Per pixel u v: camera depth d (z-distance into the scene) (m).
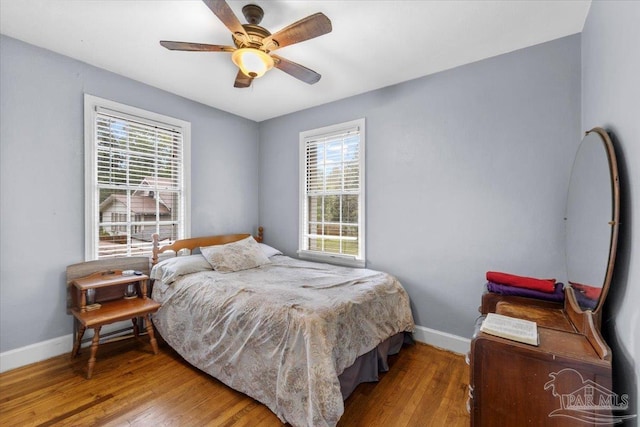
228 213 3.69
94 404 1.79
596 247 1.35
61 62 2.37
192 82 2.87
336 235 3.33
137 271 2.71
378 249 2.98
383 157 2.93
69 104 2.42
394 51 2.28
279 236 3.87
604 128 1.46
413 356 2.45
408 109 2.78
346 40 2.14
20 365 2.19
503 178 2.30
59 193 2.38
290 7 1.80
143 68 2.60
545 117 2.13
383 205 2.94
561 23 1.93
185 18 1.92
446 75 2.57
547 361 1.11
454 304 2.54
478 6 1.78
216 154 3.55
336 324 1.76
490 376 1.21
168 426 1.62
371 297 2.18
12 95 2.15
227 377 1.95
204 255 2.89
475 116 2.43
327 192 3.39
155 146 3.00
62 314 2.40
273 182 3.92
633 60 1.10
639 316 1.01
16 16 1.90
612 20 1.35
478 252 2.42
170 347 2.56
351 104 3.17
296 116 3.66
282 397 1.63
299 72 2.08
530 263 2.20
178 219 3.22
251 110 3.63
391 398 1.89
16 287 2.19
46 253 2.32
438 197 2.61
